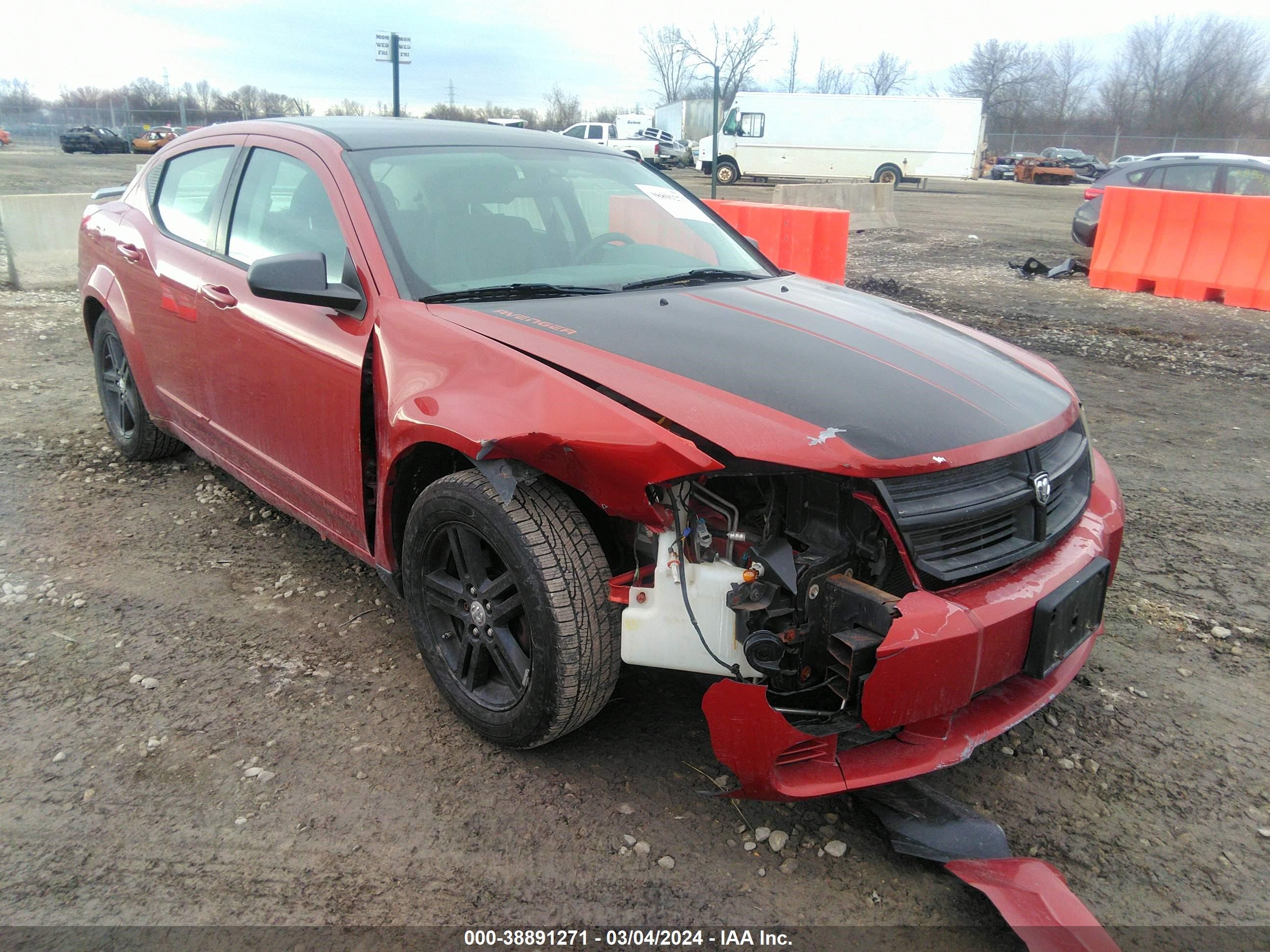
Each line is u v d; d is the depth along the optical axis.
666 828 2.32
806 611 2.12
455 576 2.68
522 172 3.37
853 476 2.07
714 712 2.10
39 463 4.70
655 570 2.22
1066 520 2.52
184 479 4.58
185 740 2.60
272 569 3.66
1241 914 2.14
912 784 2.41
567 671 2.27
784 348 2.51
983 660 2.13
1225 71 62.75
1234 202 9.87
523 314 2.62
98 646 3.06
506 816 2.34
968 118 27.28
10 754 2.51
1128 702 2.97
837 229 8.82
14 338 7.45
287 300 2.64
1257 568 3.96
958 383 2.52
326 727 2.67
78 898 2.04
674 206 3.72
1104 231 10.95
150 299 3.86
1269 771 2.65
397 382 2.57
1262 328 8.80
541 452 2.21
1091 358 7.64
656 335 2.51
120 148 40.88
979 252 14.19
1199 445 5.55
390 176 3.05
